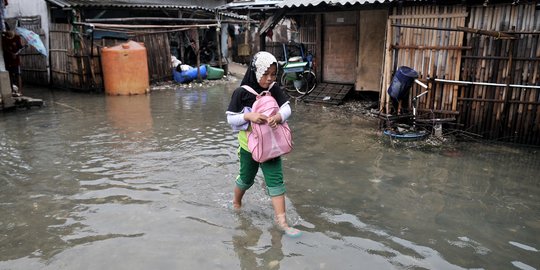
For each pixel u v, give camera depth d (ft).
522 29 21.53
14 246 12.01
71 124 27.73
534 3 20.92
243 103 12.01
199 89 45.88
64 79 45.65
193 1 67.31
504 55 22.18
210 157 20.12
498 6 21.97
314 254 11.57
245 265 11.03
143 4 51.49
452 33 23.41
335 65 37.47
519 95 22.16
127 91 41.42
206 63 61.62
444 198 15.48
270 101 11.75
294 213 14.08
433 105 24.71
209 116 30.37
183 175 17.63
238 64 72.95
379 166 18.92
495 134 23.11
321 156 20.39
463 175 17.87
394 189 16.28
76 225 13.24
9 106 32.58
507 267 11.07
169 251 11.68
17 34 39.47
